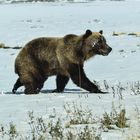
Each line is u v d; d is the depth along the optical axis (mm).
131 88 25375
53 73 27000
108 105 18828
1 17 123688
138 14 124438
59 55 26453
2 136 14125
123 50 51406
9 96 24938
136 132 13633
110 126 14523
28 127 15391
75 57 26234
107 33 73125
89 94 23703
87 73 36781
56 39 26984
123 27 85188
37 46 26984
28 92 26828
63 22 101750
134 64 40062
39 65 26922
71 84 32219
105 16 120562
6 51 55094
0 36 73562
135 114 16203
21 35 74250
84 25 92188
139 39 62500
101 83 30203
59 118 15953
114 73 35469
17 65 27250
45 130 14406
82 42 26297
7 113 18688
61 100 21641
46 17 121938
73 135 13273
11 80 35875
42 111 18531
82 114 17016
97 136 12734
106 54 26547
